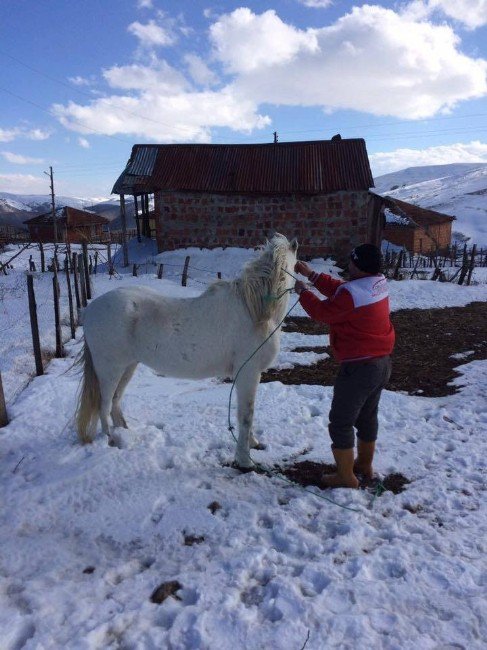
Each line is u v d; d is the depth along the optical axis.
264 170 19.16
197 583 2.62
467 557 2.85
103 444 4.33
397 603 2.47
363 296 3.33
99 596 2.58
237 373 3.96
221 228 18.97
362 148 19.36
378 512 3.38
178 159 19.98
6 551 2.95
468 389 5.89
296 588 2.56
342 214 18.23
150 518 3.31
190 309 3.98
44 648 2.19
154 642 2.25
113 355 4.11
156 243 20.42
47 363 7.02
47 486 3.62
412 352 7.95
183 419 4.95
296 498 3.54
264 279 3.83
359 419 3.78
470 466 3.98
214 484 3.77
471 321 10.59
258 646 2.21
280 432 4.71
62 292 13.51
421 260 25.83
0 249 35.84
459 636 2.27
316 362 7.52
